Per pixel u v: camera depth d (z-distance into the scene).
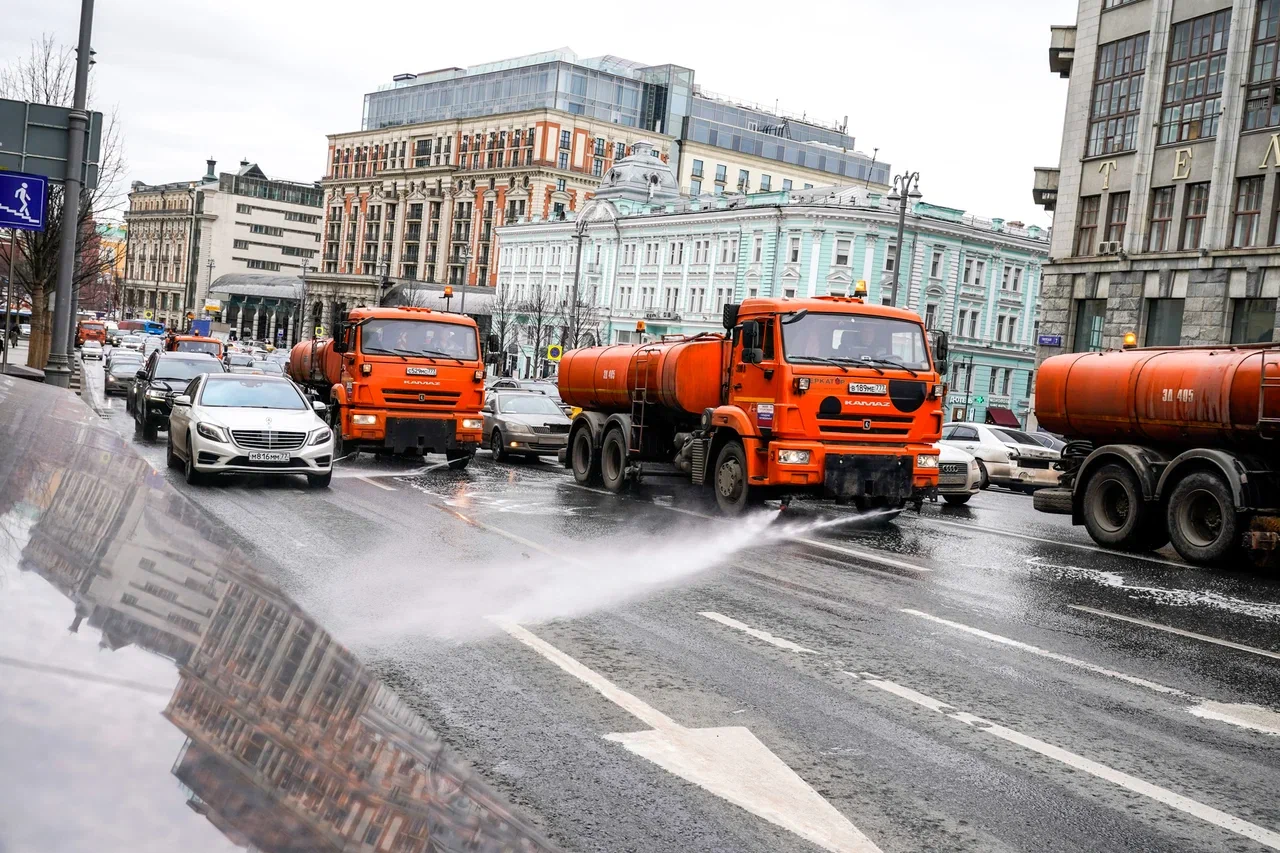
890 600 9.69
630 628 8.01
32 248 43.22
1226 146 31.28
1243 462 12.69
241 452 16.02
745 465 15.34
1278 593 11.32
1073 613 9.52
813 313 15.09
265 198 177.75
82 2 23.47
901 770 5.19
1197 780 5.27
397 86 128.12
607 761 5.11
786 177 119.56
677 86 114.38
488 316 95.62
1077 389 14.97
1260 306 30.45
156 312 184.12
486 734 5.43
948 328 74.06
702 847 4.16
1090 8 36.50
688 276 78.19
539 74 111.12
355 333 21.33
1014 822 4.59
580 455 20.58
